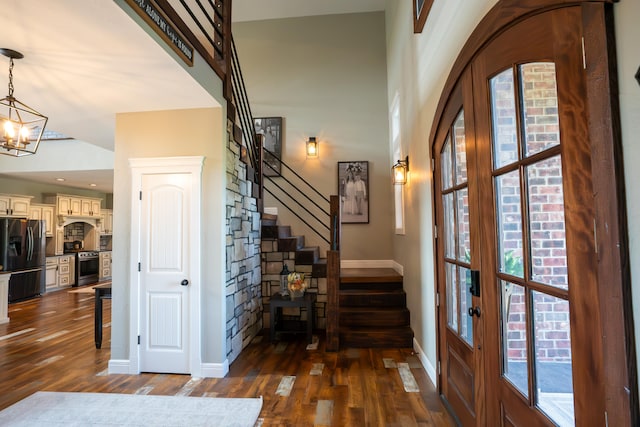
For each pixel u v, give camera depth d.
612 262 0.94
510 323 1.56
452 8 2.26
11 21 1.82
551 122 1.26
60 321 5.01
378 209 5.62
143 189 3.21
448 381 2.46
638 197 0.88
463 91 2.02
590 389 1.05
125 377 3.04
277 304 3.97
